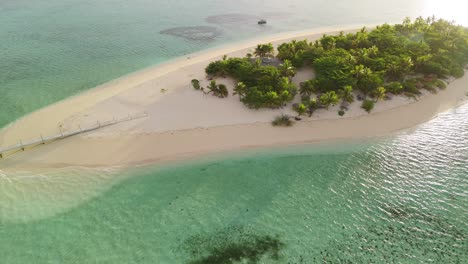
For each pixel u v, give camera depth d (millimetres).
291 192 41750
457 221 38125
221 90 57500
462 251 35000
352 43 72562
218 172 44469
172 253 34500
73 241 35375
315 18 110625
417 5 126000
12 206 38938
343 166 45844
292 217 38531
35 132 50188
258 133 51125
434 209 39625
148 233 36375
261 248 35125
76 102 58500
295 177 43938
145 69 71812
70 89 63125
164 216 38281
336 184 42969
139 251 34562
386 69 61844
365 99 57344
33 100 59094
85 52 79875
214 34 93812
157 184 42500
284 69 60531
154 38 89750
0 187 41094
